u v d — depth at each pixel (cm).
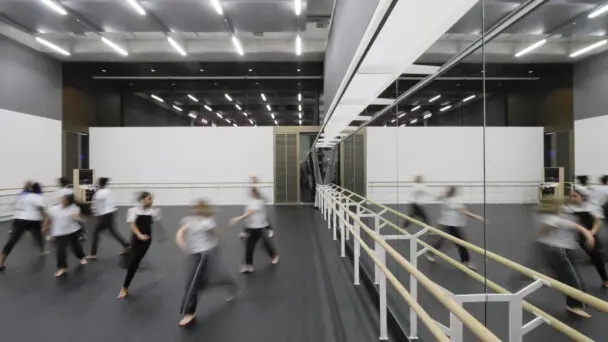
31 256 541
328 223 761
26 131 934
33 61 962
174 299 360
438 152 195
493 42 135
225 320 308
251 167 1186
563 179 93
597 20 83
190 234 324
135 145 1159
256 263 488
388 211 324
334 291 376
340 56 412
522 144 114
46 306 343
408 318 283
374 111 389
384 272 246
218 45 1032
